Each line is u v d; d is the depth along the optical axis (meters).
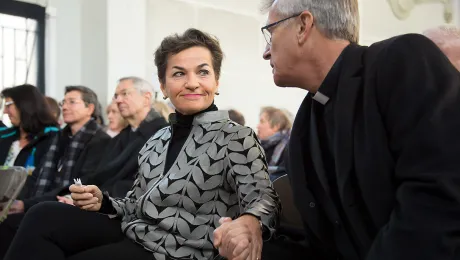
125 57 6.36
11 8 6.09
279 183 1.62
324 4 1.17
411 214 0.92
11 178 1.29
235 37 7.37
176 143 1.56
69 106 3.13
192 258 1.38
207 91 1.53
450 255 0.89
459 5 6.72
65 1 6.61
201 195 1.42
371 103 1.05
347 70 1.13
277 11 1.23
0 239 2.56
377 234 1.02
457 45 1.56
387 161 1.03
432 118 0.95
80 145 3.09
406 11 7.36
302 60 1.21
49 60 6.48
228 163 1.41
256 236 1.19
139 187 1.60
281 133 3.80
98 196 1.52
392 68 1.04
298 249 1.39
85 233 1.45
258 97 7.63
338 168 1.10
